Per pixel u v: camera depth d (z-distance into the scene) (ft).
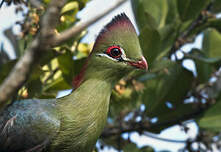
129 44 30.30
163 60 37.83
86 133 28.76
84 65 30.60
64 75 33.83
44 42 14.92
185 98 39.91
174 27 38.83
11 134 27.58
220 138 39.45
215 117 37.50
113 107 38.50
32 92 30.35
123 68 30.27
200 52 39.19
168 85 39.17
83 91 29.50
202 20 40.40
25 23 30.14
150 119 39.34
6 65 31.42
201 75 39.70
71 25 33.19
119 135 38.96
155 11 39.93
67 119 28.22
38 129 27.61
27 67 14.94
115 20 30.83
